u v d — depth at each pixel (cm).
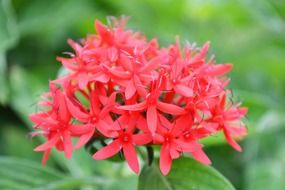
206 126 23
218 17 41
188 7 40
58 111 23
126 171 29
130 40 25
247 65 38
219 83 24
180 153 23
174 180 24
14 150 34
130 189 28
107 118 22
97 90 23
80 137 23
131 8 39
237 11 39
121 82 23
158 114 23
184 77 23
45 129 24
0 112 35
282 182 32
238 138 26
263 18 36
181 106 24
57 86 25
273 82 39
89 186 29
